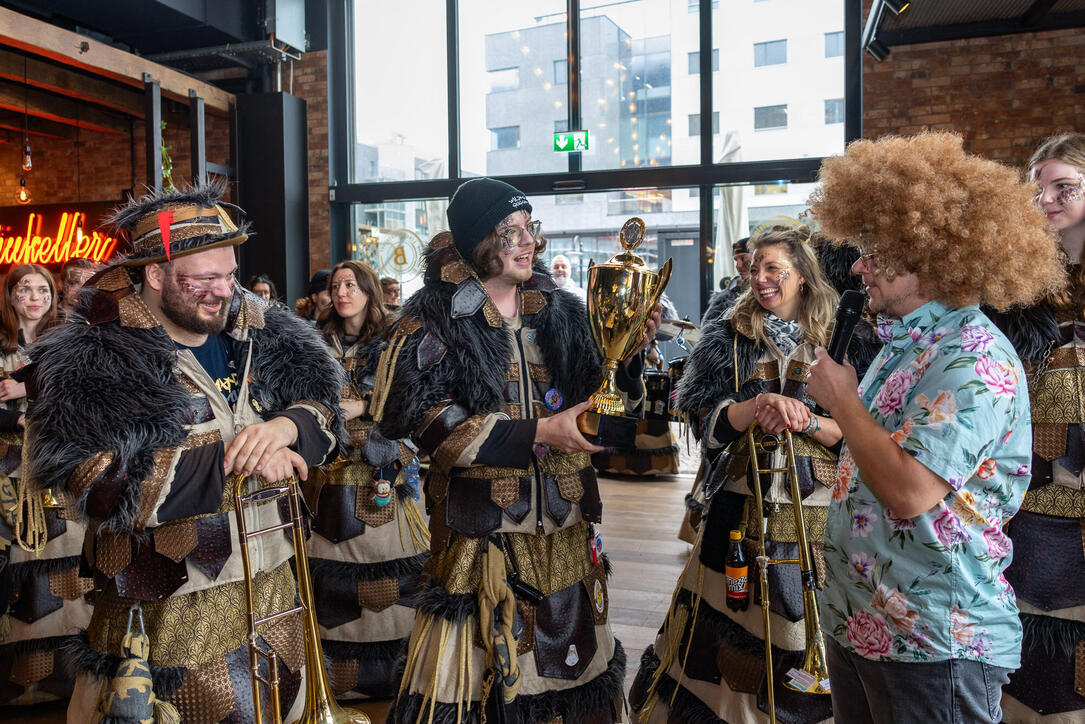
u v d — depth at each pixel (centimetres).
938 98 671
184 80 776
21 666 304
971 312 142
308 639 167
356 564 309
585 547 198
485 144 850
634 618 379
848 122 741
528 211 190
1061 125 645
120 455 158
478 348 184
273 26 805
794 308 230
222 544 174
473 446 178
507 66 838
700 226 789
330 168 867
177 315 170
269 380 184
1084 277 208
